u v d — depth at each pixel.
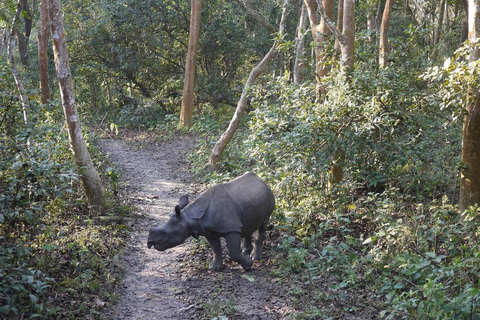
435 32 23.16
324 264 7.27
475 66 6.96
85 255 7.18
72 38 25.97
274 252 8.04
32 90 9.80
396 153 9.51
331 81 9.90
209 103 29.09
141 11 24.78
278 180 10.46
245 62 29.97
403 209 9.16
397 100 9.20
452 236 7.03
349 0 10.21
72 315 5.63
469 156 8.01
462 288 5.82
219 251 7.40
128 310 6.21
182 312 6.20
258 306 6.30
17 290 5.44
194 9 22.44
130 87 29.11
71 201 9.67
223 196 7.17
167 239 6.89
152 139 20.84
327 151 9.52
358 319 5.89
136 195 12.01
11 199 6.52
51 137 10.62
